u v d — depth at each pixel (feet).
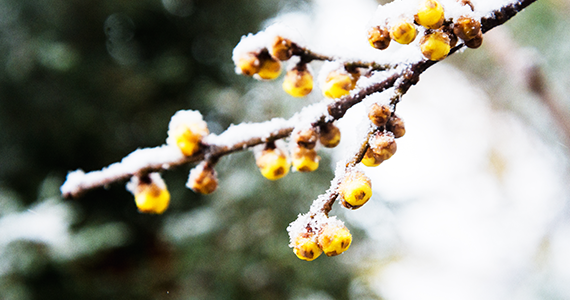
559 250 2.80
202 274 2.85
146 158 1.02
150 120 3.52
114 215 3.53
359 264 3.21
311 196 2.65
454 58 3.28
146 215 3.60
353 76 0.96
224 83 3.77
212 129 3.53
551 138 2.75
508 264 3.48
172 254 3.38
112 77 3.32
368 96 0.91
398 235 3.20
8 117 3.03
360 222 2.83
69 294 2.72
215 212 2.81
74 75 3.12
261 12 3.83
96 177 1.03
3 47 2.89
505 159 4.31
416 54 0.91
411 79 0.90
